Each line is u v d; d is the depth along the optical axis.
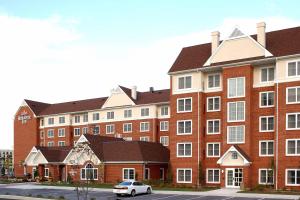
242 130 48.66
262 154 47.72
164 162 60.00
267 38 50.84
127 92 76.38
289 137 45.28
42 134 89.06
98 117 80.00
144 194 42.34
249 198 37.41
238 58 50.22
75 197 39.41
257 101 48.75
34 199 36.25
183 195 41.06
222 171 48.69
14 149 91.25
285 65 46.41
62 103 91.44
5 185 59.19
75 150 62.09
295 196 38.56
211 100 52.72
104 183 57.59
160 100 71.31
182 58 56.44
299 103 45.06
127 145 59.12
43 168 70.75
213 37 53.22
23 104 91.62
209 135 52.34
